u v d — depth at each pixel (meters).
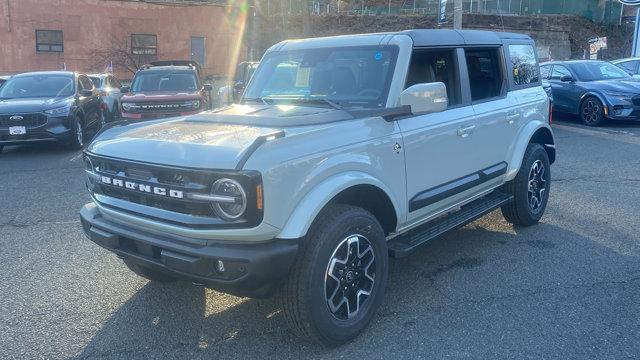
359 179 3.72
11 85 12.95
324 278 3.52
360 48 4.63
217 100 19.06
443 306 4.30
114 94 16.77
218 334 3.96
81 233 6.25
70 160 11.04
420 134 4.35
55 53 29.41
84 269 5.18
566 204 7.08
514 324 4.00
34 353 3.74
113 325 4.11
